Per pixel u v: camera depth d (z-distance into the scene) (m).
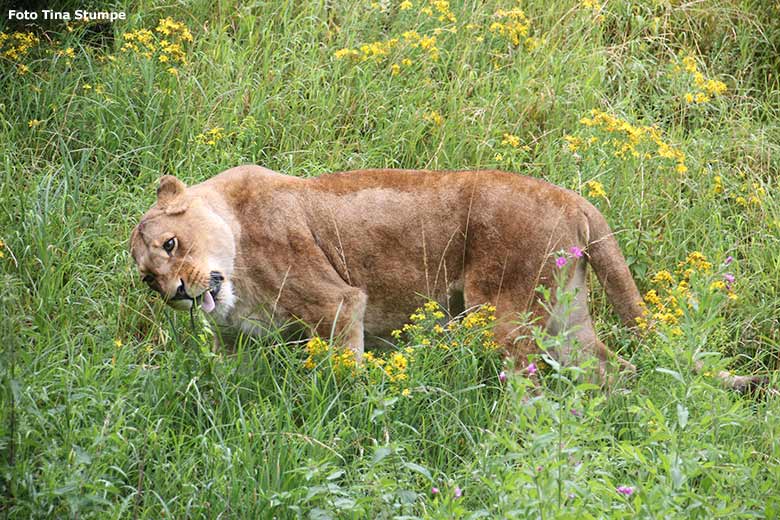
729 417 7.83
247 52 14.61
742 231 12.95
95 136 13.27
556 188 10.58
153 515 8.27
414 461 8.94
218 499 8.32
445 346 10.09
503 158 13.25
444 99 14.30
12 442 7.73
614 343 11.32
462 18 15.45
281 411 9.39
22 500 7.51
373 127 13.91
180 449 9.06
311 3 15.31
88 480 7.73
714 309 7.90
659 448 8.54
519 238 10.36
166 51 13.78
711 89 13.99
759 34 15.98
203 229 10.16
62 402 9.19
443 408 9.76
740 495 7.70
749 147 13.95
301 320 10.47
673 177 13.16
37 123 13.12
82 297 11.16
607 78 15.13
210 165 12.74
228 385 9.84
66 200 12.27
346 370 9.93
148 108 13.34
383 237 10.59
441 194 10.60
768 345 11.57
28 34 14.50
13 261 11.45
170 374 9.80
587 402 7.86
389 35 15.13
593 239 10.57
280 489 8.41
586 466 7.48
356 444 9.12
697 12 16.09
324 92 14.03
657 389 9.54
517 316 10.38
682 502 7.33
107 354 10.40
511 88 14.30
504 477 7.55
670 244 12.50
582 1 15.80
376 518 7.73
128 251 11.71
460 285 10.67
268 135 13.47
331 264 10.59
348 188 10.70
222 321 10.53
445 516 7.39
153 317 11.22
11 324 7.99
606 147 13.08
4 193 12.11
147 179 12.82
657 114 14.52
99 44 15.09
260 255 10.41
